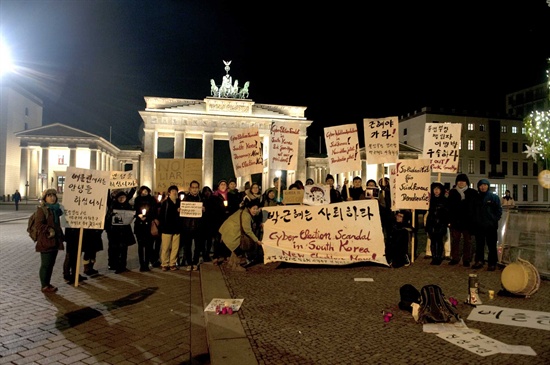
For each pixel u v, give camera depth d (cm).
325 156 6875
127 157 7375
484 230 1005
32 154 6153
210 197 1143
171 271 1041
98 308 709
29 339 562
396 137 1190
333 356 480
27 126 6756
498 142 6322
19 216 3041
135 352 526
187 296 795
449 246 1221
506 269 774
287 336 543
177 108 5656
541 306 695
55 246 816
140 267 1040
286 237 1037
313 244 1034
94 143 6009
